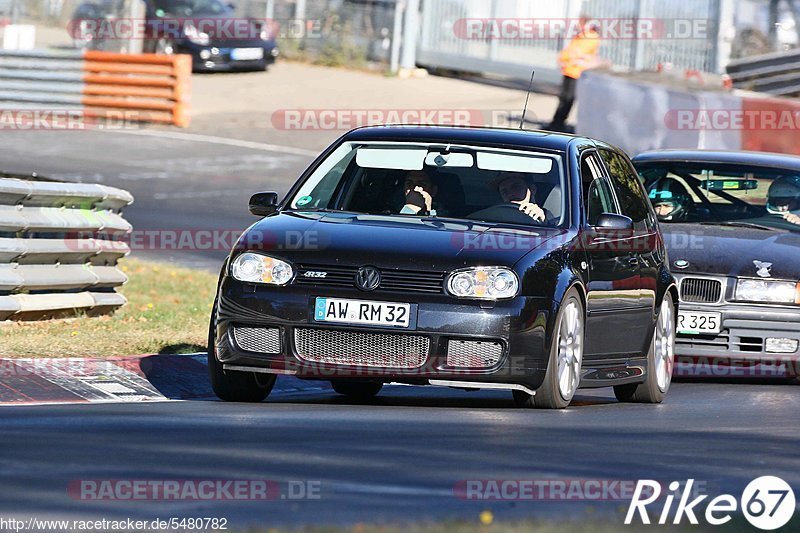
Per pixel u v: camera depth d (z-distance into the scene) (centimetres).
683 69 9531
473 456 2269
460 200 3141
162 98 10250
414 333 2836
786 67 9294
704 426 2892
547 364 2906
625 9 10388
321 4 12306
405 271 2864
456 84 11662
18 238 3928
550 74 11231
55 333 3875
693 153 4381
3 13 13662
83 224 4172
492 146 3234
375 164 3225
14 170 8169
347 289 2856
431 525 1677
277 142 9850
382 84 11562
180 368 3419
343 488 1933
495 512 1812
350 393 3388
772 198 4197
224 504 1808
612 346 3231
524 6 11400
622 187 3450
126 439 2312
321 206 3186
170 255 6209
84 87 10338
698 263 3906
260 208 3200
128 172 8481
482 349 2852
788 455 2475
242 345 2914
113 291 4488
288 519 1725
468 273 2862
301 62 12294
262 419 2656
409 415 2800
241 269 2927
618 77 8575
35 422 2509
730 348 3881
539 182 3161
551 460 2269
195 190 7988
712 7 9881
